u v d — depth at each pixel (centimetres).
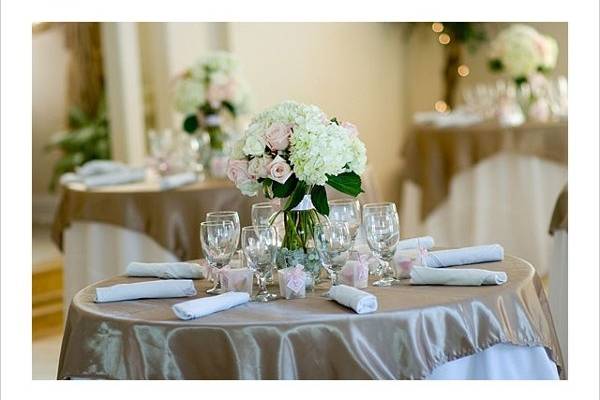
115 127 788
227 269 304
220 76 555
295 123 297
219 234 304
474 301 282
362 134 926
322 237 301
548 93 803
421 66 994
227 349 267
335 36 886
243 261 323
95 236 538
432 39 993
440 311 276
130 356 275
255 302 293
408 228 775
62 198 563
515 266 322
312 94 860
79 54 966
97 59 959
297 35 842
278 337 265
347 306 279
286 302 291
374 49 938
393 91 968
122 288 305
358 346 266
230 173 306
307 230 307
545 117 773
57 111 998
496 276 296
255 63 800
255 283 323
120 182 561
